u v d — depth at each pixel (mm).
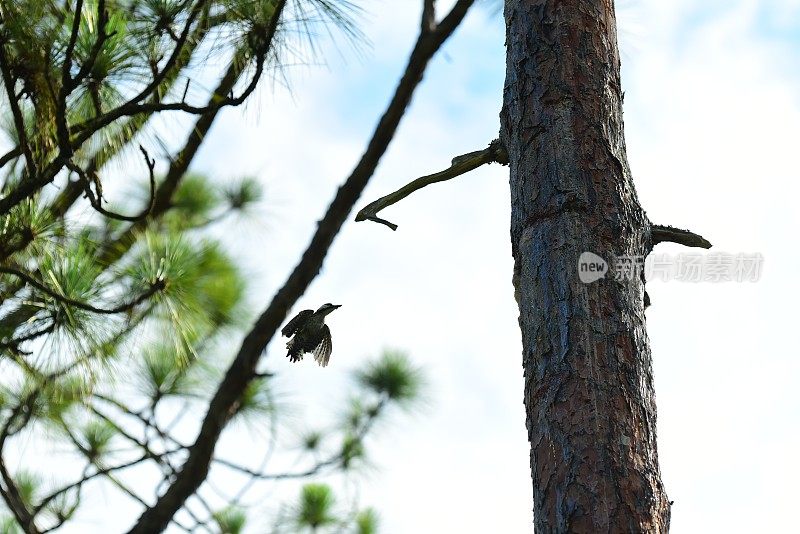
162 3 12367
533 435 10766
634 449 10672
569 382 10734
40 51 12250
